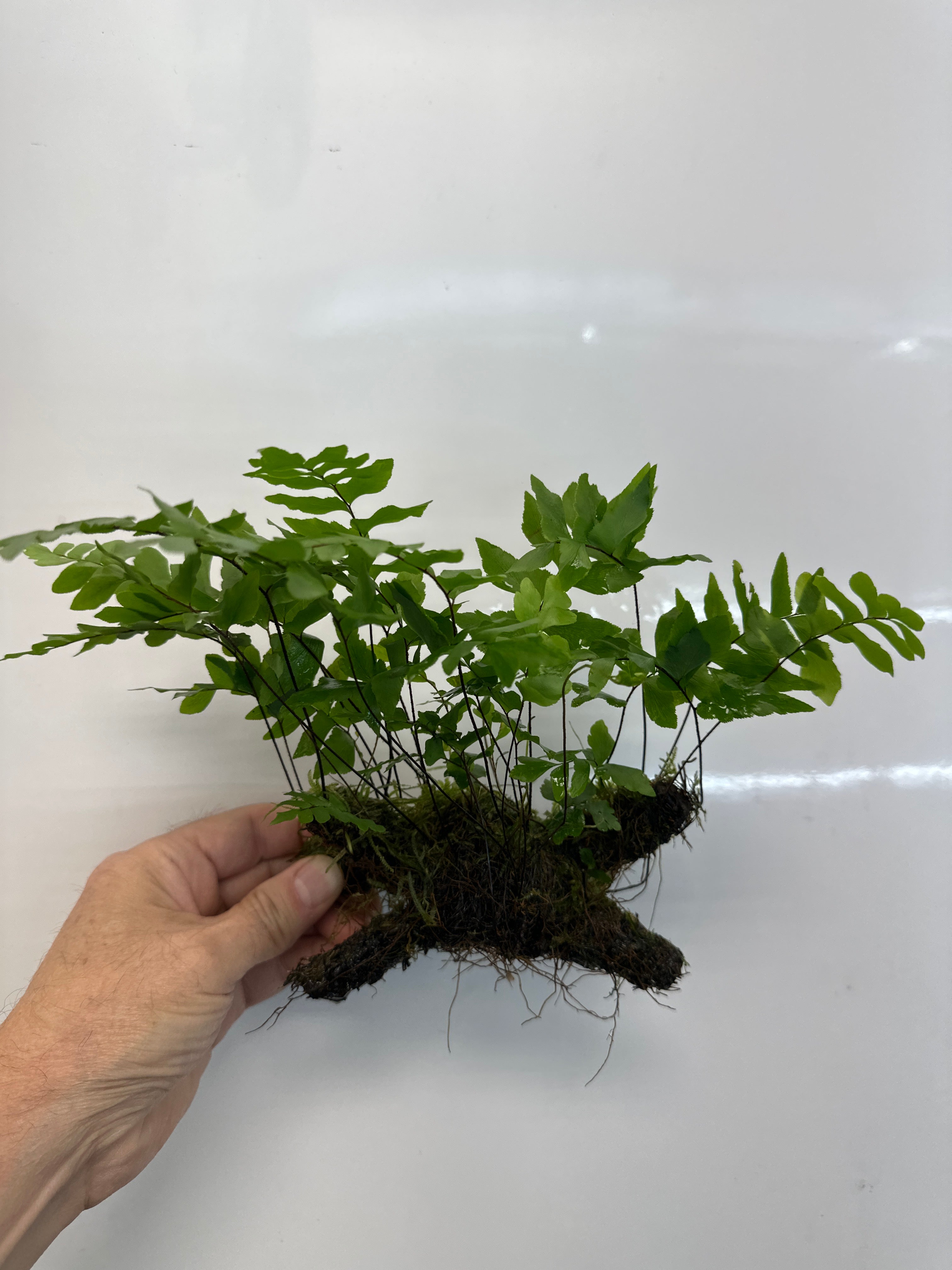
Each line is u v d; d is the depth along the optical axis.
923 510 0.42
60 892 0.39
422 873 0.33
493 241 0.41
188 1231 0.38
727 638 0.28
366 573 0.26
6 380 0.40
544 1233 0.38
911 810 0.41
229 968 0.32
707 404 0.42
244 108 0.41
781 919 0.40
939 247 0.42
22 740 0.40
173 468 0.41
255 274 0.41
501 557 0.31
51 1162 0.30
